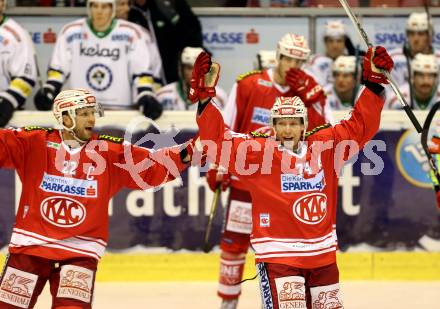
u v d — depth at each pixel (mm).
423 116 19625
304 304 13219
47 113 19188
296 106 13602
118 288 19219
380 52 13719
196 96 13312
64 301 13086
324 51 21531
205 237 18438
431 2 21672
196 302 18281
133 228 19562
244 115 17547
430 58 20641
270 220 13594
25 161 13547
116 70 20172
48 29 21438
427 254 19828
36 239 13352
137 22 20922
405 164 19672
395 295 18750
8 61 19688
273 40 21484
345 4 14250
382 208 19734
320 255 13562
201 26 21156
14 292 13336
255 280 20062
